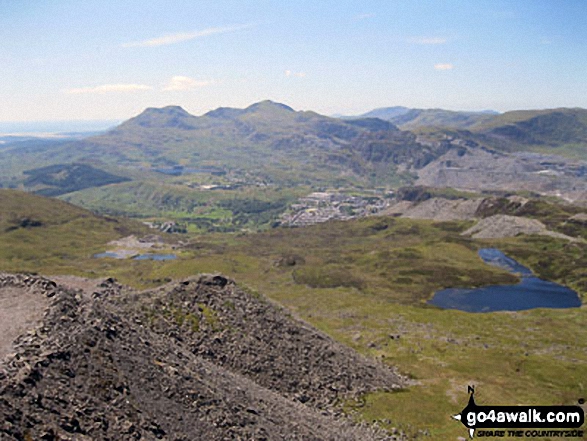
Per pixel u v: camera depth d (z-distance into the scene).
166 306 84.50
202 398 52.19
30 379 40.03
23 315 51.72
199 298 89.19
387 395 85.75
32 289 58.28
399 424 74.50
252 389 67.25
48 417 37.75
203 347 77.44
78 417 39.56
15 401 37.25
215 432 48.03
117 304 83.19
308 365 85.00
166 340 69.62
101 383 44.84
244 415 53.78
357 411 77.00
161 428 44.25
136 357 52.81
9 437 33.91
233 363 77.06
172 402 48.97
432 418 78.00
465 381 98.38
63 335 48.22
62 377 42.72
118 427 40.88
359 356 100.25
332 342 99.31
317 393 78.88
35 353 43.88
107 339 52.28
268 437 51.97
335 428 65.69
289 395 75.06
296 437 55.41
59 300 54.81
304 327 97.69
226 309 89.19
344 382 85.19
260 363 79.31
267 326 90.00
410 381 97.06
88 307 58.00
